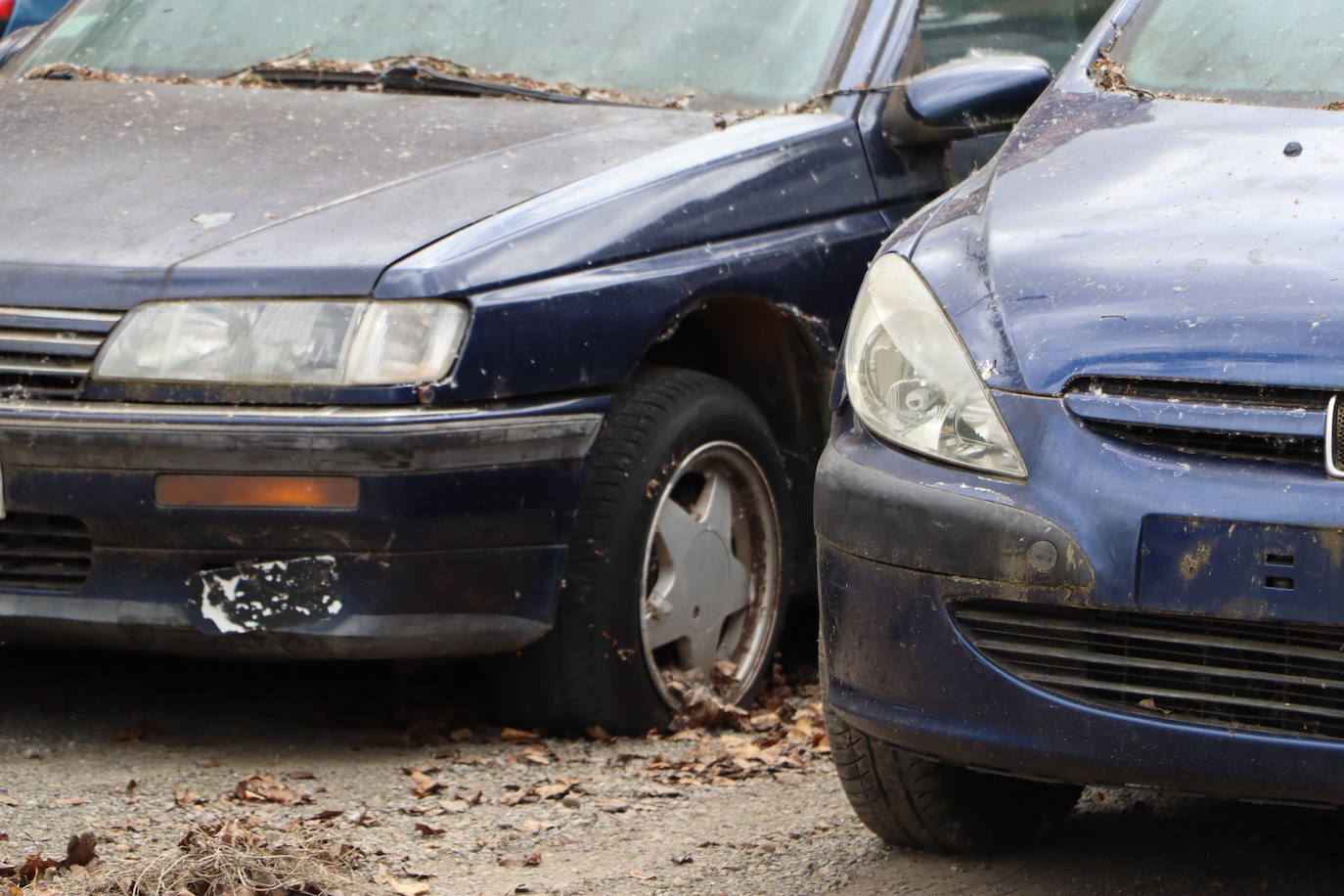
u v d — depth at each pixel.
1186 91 7.05
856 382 5.66
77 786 6.70
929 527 5.21
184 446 6.71
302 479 6.73
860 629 5.45
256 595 6.88
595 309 7.27
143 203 7.41
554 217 7.35
